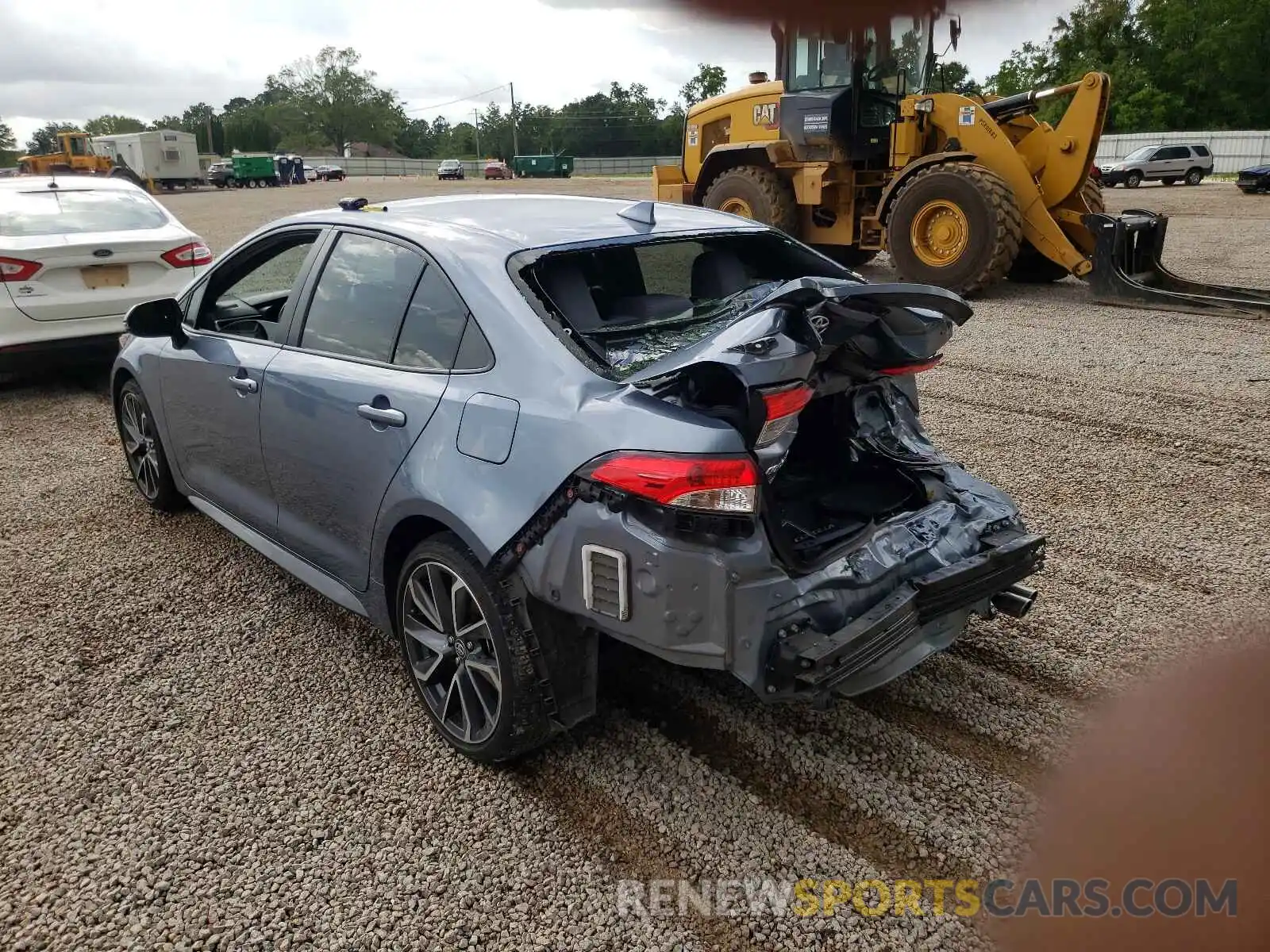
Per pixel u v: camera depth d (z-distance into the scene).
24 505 5.00
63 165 43.91
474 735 2.83
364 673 3.40
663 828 2.60
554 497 2.45
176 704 3.21
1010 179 10.17
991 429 5.91
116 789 2.78
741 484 2.24
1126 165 32.16
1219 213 19.95
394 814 2.67
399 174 78.31
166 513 4.86
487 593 2.64
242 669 3.43
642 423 2.34
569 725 2.72
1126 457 5.39
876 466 3.16
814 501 2.98
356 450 3.06
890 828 2.59
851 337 2.68
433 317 2.95
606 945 2.23
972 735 2.97
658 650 2.37
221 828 2.62
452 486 2.67
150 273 7.20
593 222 3.21
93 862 2.50
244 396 3.63
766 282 3.55
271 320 4.00
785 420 2.29
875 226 11.47
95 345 6.99
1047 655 3.42
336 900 2.37
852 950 2.21
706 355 2.31
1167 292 9.51
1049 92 10.22
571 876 2.44
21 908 2.35
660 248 3.19
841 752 2.90
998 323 9.04
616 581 2.37
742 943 2.24
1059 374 7.11
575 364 2.57
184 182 55.50
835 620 2.45
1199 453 5.41
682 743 2.96
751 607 2.32
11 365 6.73
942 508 2.96
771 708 3.12
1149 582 3.94
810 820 2.62
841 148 11.02
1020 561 2.92
